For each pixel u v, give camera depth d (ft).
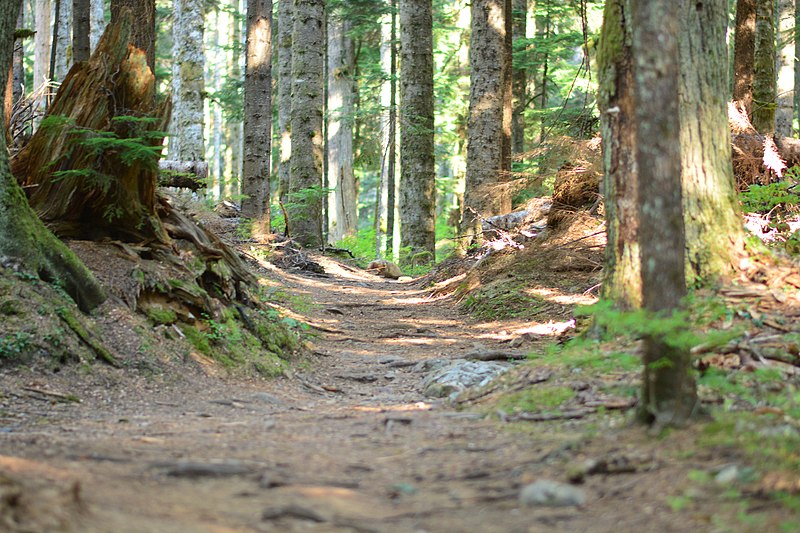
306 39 79.92
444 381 28.12
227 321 33.55
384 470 16.01
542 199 61.72
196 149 82.79
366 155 105.29
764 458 14.19
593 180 49.26
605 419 19.01
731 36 114.52
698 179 26.78
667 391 16.94
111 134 30.86
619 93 26.89
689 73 26.89
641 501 13.08
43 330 26.43
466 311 48.75
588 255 47.96
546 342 35.24
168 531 10.99
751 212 37.60
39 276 28.58
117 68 32.48
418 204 78.64
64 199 32.42
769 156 38.88
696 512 12.32
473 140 68.23
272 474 15.10
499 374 27.81
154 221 33.94
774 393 19.26
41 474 13.32
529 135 119.96
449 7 145.28
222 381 29.73
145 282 31.58
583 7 41.14
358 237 115.03
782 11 79.92
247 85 70.38
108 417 22.79
